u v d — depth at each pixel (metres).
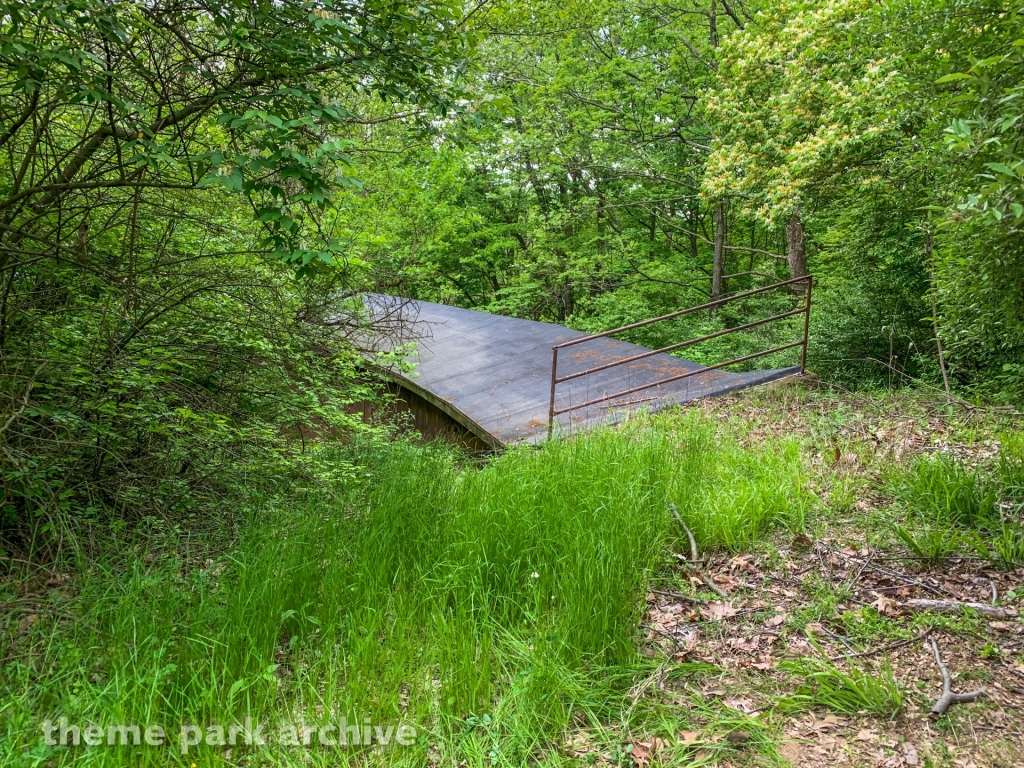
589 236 19.69
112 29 2.84
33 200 3.91
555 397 8.23
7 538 3.83
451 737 2.42
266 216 2.93
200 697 2.46
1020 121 3.04
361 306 6.16
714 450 5.55
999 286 3.91
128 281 4.02
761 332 13.71
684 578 3.71
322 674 2.79
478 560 3.42
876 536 3.93
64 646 2.76
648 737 2.49
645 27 17.48
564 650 2.87
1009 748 2.34
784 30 9.16
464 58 3.99
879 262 9.89
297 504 4.68
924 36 4.47
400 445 6.81
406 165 12.23
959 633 2.99
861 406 6.91
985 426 5.84
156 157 3.05
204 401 4.71
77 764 2.20
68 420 3.63
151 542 3.95
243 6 3.16
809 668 2.82
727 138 10.45
